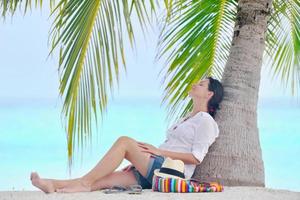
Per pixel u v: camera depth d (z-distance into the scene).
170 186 5.20
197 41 6.93
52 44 5.99
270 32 7.28
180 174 5.34
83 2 5.93
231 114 6.08
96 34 5.94
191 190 5.21
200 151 5.53
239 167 5.95
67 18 5.90
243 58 6.22
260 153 6.13
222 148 5.99
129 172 5.46
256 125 6.18
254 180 5.99
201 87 5.84
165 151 5.48
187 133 5.61
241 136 6.03
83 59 5.93
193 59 6.92
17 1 6.24
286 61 7.55
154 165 5.40
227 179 5.92
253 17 6.28
